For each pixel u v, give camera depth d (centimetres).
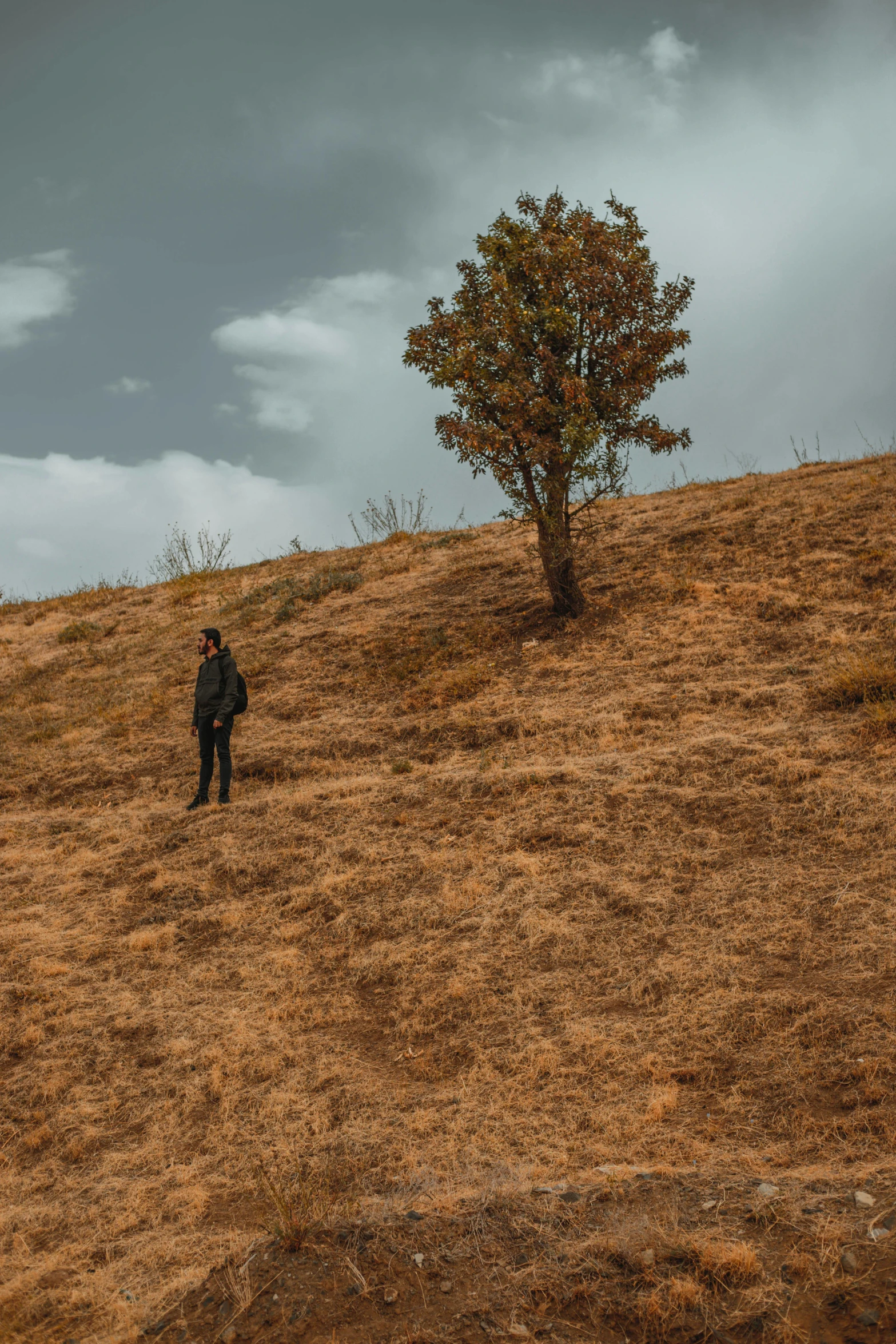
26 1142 410
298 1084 425
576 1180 319
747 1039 394
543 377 1023
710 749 703
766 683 807
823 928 462
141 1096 436
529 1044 423
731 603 1002
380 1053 445
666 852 581
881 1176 285
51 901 695
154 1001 525
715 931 484
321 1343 244
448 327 1014
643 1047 404
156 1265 306
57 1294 296
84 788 978
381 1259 279
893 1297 225
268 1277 277
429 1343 239
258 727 1029
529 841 637
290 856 695
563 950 500
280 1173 358
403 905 586
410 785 783
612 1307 244
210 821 793
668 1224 275
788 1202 278
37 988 557
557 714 853
